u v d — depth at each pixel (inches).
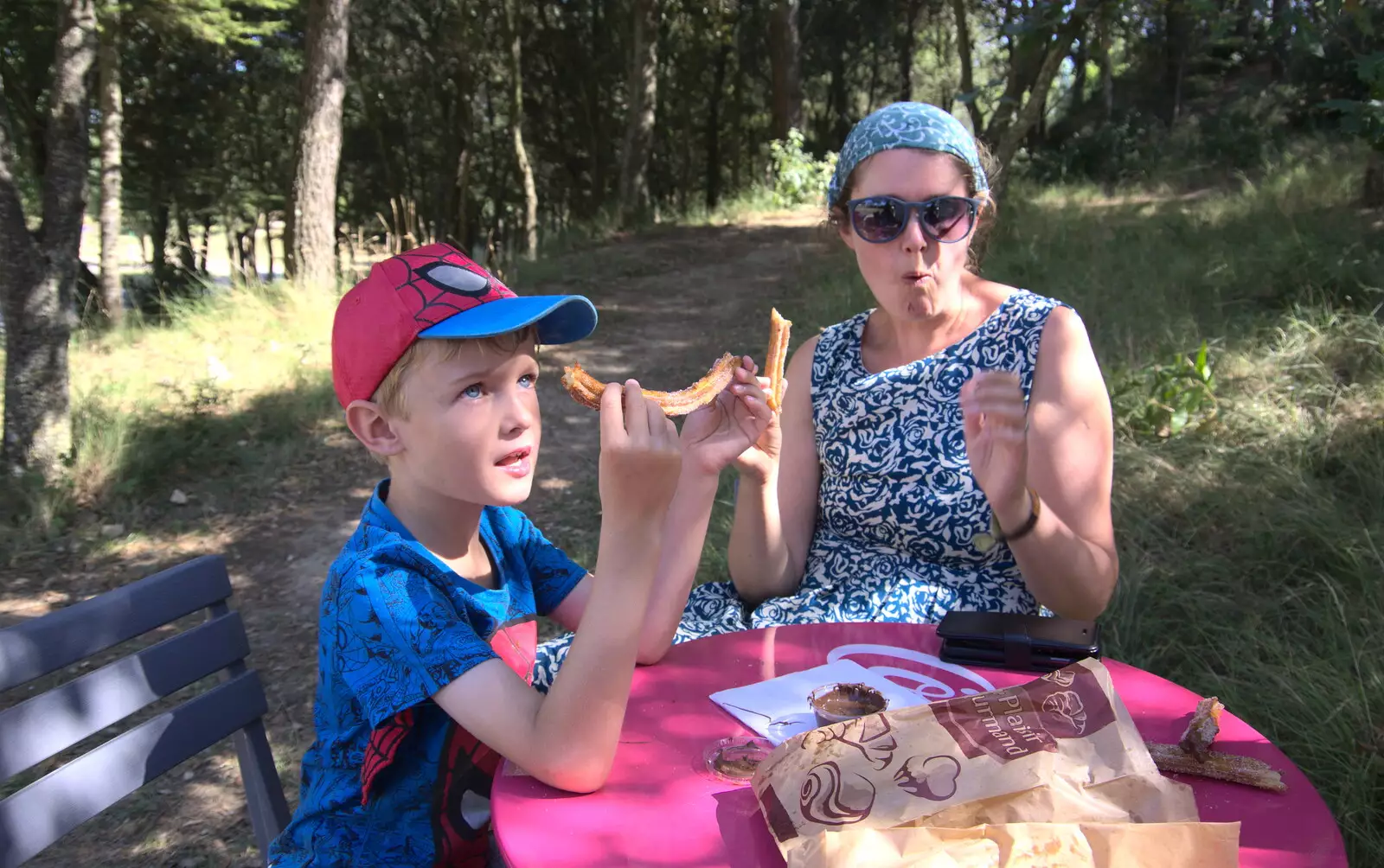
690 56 1016.2
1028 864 40.9
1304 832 46.9
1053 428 81.5
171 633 178.2
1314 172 399.9
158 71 733.3
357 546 60.2
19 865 60.2
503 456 57.9
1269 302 235.8
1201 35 764.0
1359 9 177.0
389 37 944.3
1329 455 163.0
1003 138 267.7
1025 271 293.9
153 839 123.6
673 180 1091.3
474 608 60.4
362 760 58.1
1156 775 46.3
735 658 68.3
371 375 57.4
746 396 68.6
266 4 430.0
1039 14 204.8
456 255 61.1
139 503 229.5
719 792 52.4
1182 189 542.9
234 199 816.9
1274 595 131.5
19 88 574.9
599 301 398.6
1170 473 161.5
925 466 87.2
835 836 41.9
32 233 229.8
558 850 47.7
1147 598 130.4
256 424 269.9
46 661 62.9
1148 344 211.8
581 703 50.6
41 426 229.5
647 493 51.5
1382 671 106.3
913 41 1157.7
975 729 47.9
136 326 375.2
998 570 87.0
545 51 995.3
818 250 442.0
